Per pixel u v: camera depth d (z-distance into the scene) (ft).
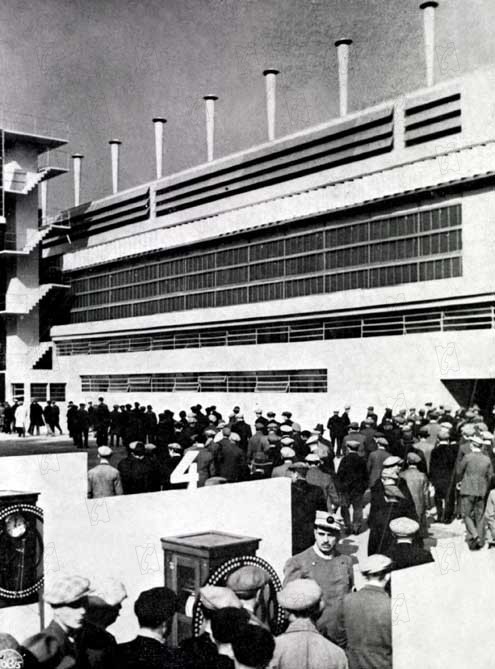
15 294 143.95
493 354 77.82
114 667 14.39
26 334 146.41
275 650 15.70
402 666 19.19
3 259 148.15
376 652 16.90
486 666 21.29
